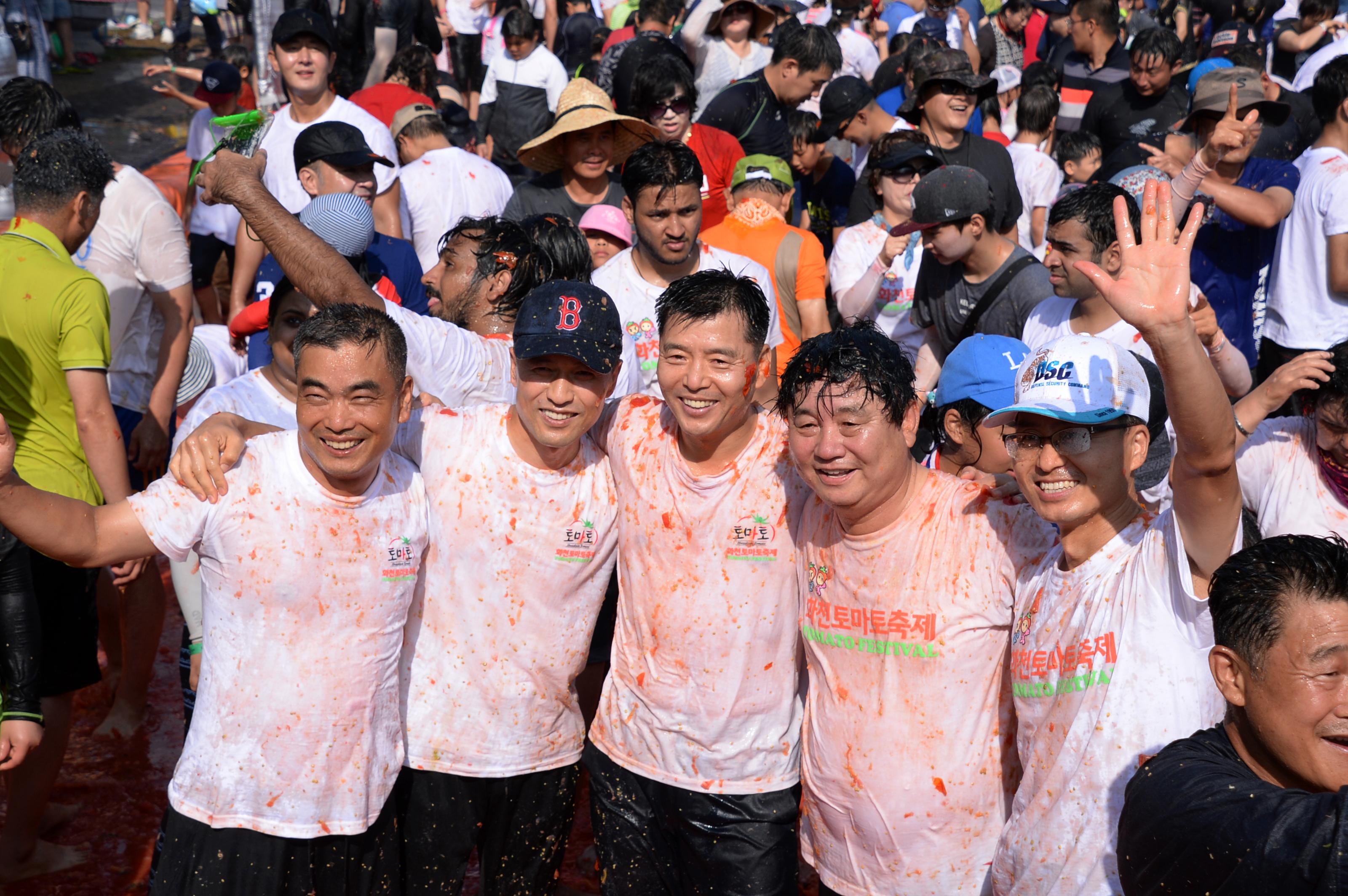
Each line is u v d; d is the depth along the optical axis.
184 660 3.87
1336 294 5.38
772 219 5.19
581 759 3.43
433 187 6.46
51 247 3.98
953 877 2.83
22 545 3.61
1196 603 2.31
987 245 4.61
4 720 3.60
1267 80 6.88
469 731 3.14
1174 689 2.38
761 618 3.04
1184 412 2.13
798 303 5.11
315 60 6.18
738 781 3.11
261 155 3.38
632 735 3.21
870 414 2.61
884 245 5.54
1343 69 5.29
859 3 10.16
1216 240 5.45
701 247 4.48
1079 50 9.21
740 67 8.40
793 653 3.10
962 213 4.45
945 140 6.37
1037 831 2.53
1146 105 7.52
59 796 4.42
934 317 4.91
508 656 3.12
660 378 2.91
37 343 3.88
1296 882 1.80
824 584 2.90
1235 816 1.89
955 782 2.77
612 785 3.28
